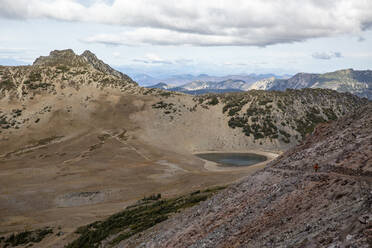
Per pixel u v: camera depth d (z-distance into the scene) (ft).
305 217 49.78
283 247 43.62
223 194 93.86
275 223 55.11
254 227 59.41
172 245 79.15
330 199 50.60
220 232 67.77
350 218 39.55
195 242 71.67
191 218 92.68
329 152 73.10
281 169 80.69
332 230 39.65
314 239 40.11
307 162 75.20
